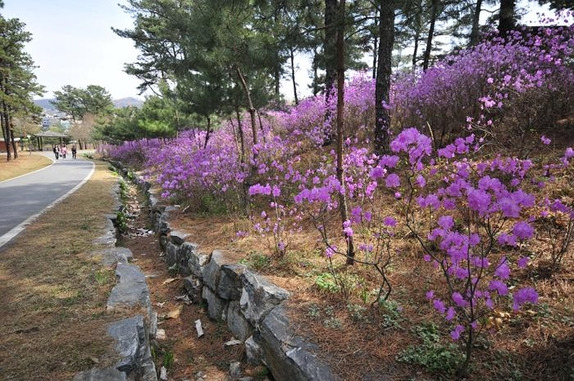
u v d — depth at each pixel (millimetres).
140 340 3051
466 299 2143
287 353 2602
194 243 5500
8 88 29609
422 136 2258
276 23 5492
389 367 2281
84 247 5387
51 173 19562
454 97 6480
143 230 8797
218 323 4262
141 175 16953
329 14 5105
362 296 3029
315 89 15945
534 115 5566
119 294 3729
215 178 7672
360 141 8117
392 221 2859
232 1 5527
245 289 3695
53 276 4262
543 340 2295
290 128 11172
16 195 11367
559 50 5996
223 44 6062
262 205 6703
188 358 3645
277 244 4406
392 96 7938
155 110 24641
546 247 3281
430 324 2635
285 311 3070
